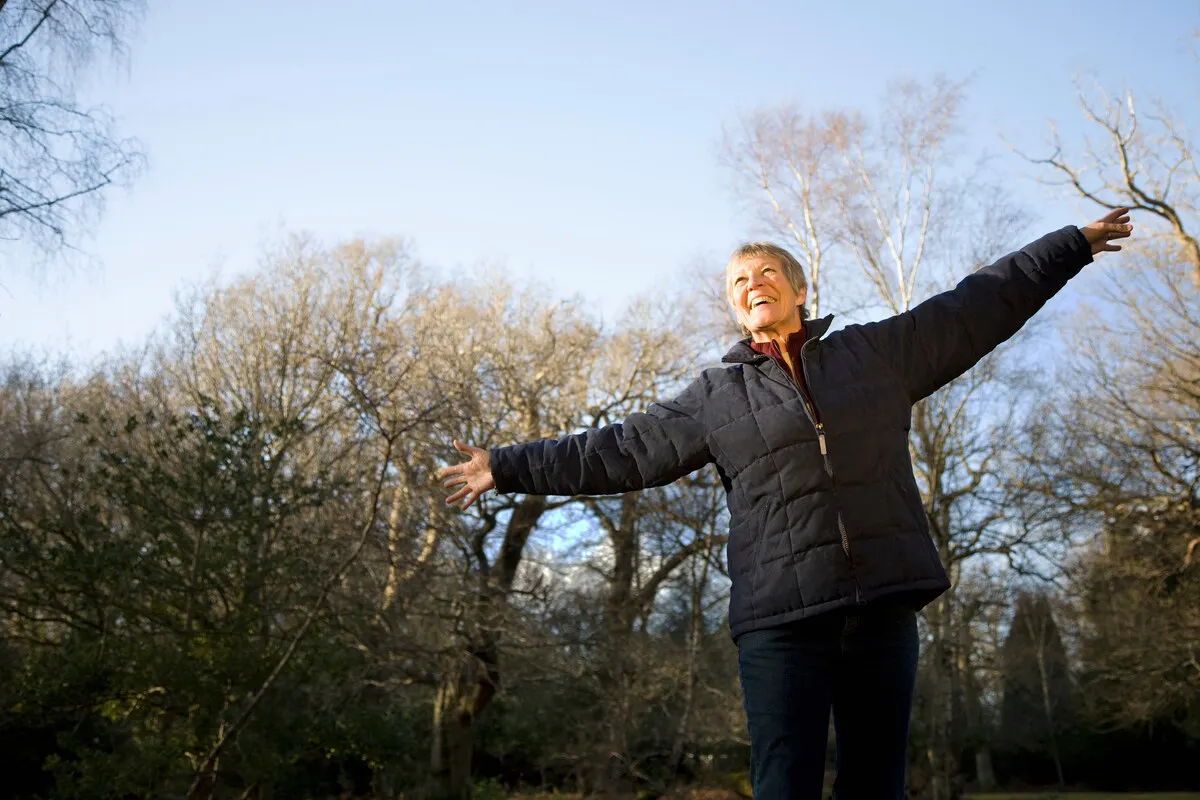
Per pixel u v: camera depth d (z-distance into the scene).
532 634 16.66
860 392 2.21
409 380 15.20
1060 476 18.67
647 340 22.33
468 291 21.73
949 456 19.92
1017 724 33.88
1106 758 32.34
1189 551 17.50
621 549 19.69
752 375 2.32
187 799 10.73
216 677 10.64
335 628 12.69
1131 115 17.36
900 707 2.10
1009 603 20.97
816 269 20.27
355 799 18.53
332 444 15.66
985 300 2.32
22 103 8.50
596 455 2.42
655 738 19.78
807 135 20.38
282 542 11.84
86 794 10.46
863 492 2.13
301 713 11.84
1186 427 17.98
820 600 2.06
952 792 19.44
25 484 12.26
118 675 10.31
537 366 19.88
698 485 19.16
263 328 19.22
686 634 19.84
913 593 2.08
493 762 24.66
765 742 2.07
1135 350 18.83
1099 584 20.38
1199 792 30.69
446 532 15.88
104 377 18.81
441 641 16.64
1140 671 20.20
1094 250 2.43
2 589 11.13
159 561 11.02
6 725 11.13
